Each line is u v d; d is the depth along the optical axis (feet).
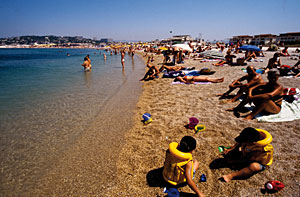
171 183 9.92
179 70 43.50
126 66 72.84
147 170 11.93
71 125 19.33
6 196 10.80
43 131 18.21
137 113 21.66
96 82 40.68
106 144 15.48
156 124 17.98
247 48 45.50
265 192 9.32
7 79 45.80
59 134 17.54
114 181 11.33
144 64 77.51
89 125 19.16
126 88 34.40
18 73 56.49
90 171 12.41
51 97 29.43
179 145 9.48
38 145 15.87
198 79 32.68
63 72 57.47
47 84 39.24
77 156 14.11
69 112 22.95
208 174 10.98
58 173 12.46
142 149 14.20
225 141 13.98
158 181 10.95
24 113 22.90
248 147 10.32
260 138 10.24
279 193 9.16
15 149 15.37
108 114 21.91
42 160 13.91
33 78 46.83
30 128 18.90
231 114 18.39
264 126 15.52
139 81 40.57
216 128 15.92
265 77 31.68
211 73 38.60
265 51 87.20
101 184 11.19
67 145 15.69
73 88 35.32
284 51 60.18
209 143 13.91
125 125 18.72
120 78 45.19
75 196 10.51
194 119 16.81
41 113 22.81
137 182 11.05
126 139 15.97
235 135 14.65
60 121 20.40
